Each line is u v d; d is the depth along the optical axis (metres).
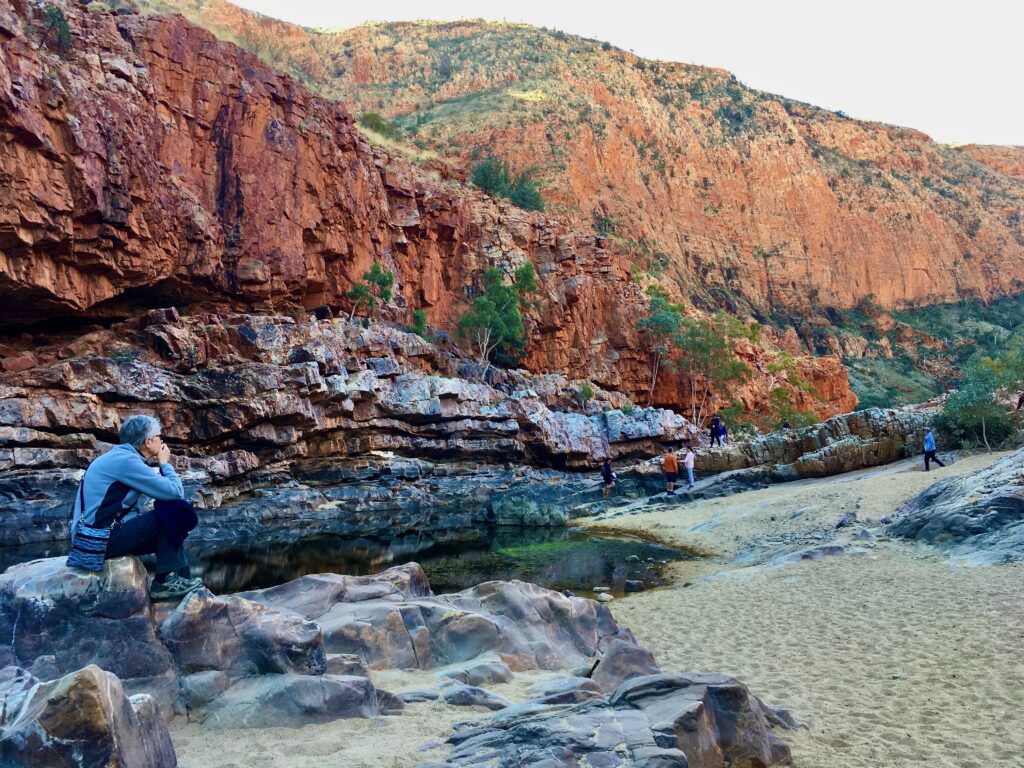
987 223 136.88
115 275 33.78
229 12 118.06
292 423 33.22
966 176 149.25
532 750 4.51
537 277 58.34
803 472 31.36
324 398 34.72
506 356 54.00
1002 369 34.50
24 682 4.63
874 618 11.30
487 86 117.94
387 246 51.38
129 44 38.19
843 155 137.25
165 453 5.82
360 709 5.65
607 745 4.55
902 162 142.75
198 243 38.03
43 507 24.75
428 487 36.06
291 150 43.00
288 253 42.00
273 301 41.97
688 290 96.56
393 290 50.41
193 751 4.95
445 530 26.67
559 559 20.03
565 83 113.62
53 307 31.80
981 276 131.12
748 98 134.62
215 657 5.74
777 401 63.31
